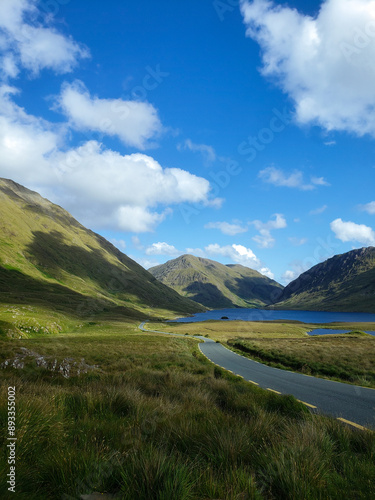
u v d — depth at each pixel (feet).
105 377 36.58
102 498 8.58
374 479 10.23
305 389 39.81
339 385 43.91
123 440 12.48
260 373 57.36
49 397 19.02
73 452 10.45
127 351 79.97
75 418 17.51
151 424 14.97
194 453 11.91
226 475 9.55
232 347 133.08
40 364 44.60
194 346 123.03
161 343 116.88
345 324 337.93
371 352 79.92
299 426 14.99
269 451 11.53
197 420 16.84
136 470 9.35
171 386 31.89
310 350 89.81
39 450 11.19
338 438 14.76
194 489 9.05
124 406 19.77
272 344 124.36
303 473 9.84
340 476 10.71
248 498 8.68
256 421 15.78
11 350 55.06
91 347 84.07
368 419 23.84
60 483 9.09
